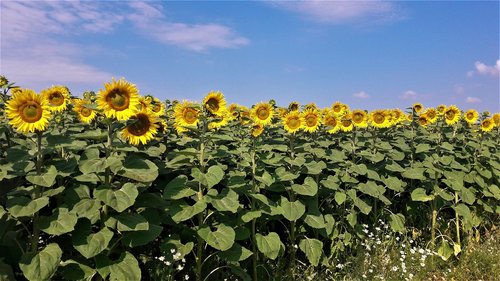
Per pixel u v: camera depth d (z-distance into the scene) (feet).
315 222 8.32
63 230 5.42
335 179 9.23
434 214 10.36
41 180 5.50
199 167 7.24
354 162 10.42
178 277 7.51
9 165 6.06
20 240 6.06
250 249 8.22
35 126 5.61
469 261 9.91
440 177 11.14
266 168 8.84
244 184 7.38
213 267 7.73
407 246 10.08
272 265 8.29
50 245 5.68
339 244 9.07
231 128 10.90
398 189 10.00
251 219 7.14
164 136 9.28
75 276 5.78
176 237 7.04
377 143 11.11
